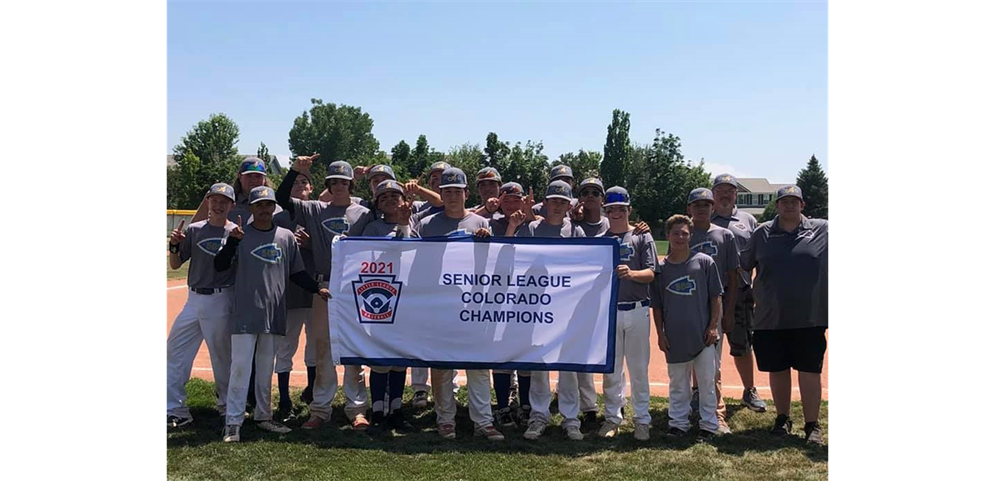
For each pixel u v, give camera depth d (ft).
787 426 21.11
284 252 20.52
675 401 20.95
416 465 17.97
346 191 22.33
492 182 26.53
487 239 20.44
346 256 20.66
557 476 17.30
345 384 21.45
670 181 191.52
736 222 24.85
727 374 30.22
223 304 21.35
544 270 20.31
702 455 18.94
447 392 20.70
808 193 210.18
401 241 20.61
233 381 19.88
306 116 335.06
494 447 19.56
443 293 20.45
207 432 20.58
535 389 20.79
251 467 17.62
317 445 19.47
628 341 20.53
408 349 20.42
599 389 27.43
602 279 20.21
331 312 20.61
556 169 25.63
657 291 20.85
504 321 20.35
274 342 20.97
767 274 20.62
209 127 213.87
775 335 20.84
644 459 18.60
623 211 20.88
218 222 21.31
